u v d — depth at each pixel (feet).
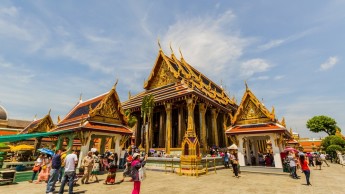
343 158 98.17
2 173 35.65
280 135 59.26
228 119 121.29
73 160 27.91
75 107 71.67
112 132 53.42
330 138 136.77
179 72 101.50
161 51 111.45
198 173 48.32
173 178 44.24
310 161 86.53
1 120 156.66
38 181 37.73
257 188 33.58
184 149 53.42
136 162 23.85
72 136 51.93
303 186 35.73
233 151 68.03
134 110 107.24
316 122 188.96
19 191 30.17
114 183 37.01
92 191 30.25
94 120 52.01
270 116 57.41
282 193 29.99
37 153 76.95
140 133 113.70
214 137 97.14
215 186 35.12
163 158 59.31
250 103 63.31
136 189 22.94
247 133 59.62
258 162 73.56
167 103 90.84
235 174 47.19
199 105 91.25
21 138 39.70
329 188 34.01
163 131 103.19
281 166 53.01
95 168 39.73
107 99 56.59
